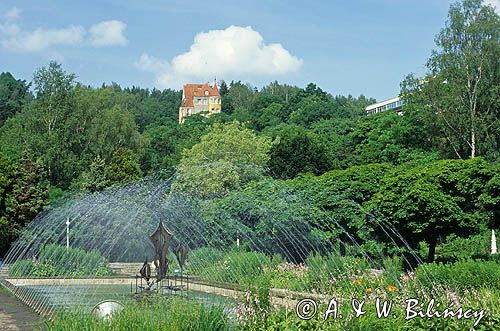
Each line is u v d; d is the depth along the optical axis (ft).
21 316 47.09
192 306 29.25
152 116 386.32
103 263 92.43
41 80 191.83
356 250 82.28
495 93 130.00
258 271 68.64
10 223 131.54
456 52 135.23
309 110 265.54
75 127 191.21
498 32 133.28
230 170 129.18
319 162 163.94
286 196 97.66
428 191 77.97
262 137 165.89
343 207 92.99
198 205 109.81
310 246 93.97
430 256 81.10
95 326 26.99
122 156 176.45
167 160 204.74
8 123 216.95
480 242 107.45
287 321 28.30
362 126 191.21
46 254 89.25
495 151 130.00
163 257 56.70
